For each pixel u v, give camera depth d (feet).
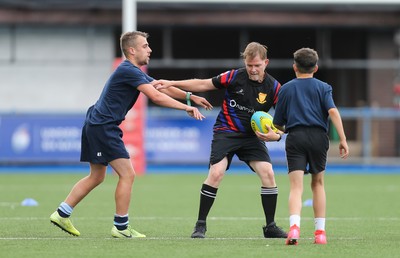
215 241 78.02
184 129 208.03
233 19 240.12
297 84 75.51
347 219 103.45
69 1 239.71
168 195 141.69
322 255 67.77
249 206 122.21
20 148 207.62
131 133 192.34
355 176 199.72
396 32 249.55
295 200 73.36
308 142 74.08
